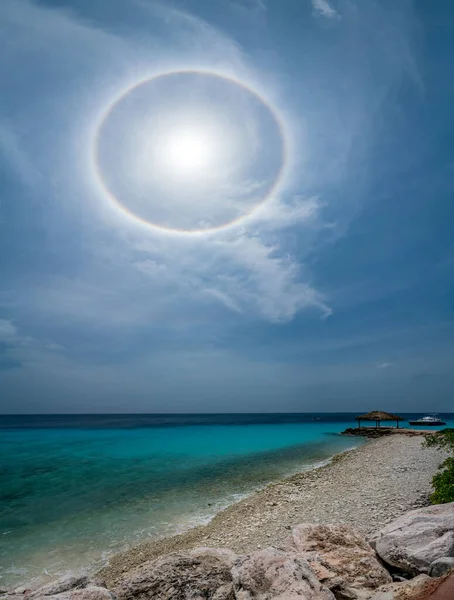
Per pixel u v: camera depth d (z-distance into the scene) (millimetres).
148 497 21719
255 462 34469
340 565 8086
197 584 7180
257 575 6867
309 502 18219
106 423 134750
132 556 13336
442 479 13781
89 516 18188
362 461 29734
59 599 6340
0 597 8008
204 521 17125
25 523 17203
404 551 8164
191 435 70938
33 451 45125
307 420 166375
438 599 6191
